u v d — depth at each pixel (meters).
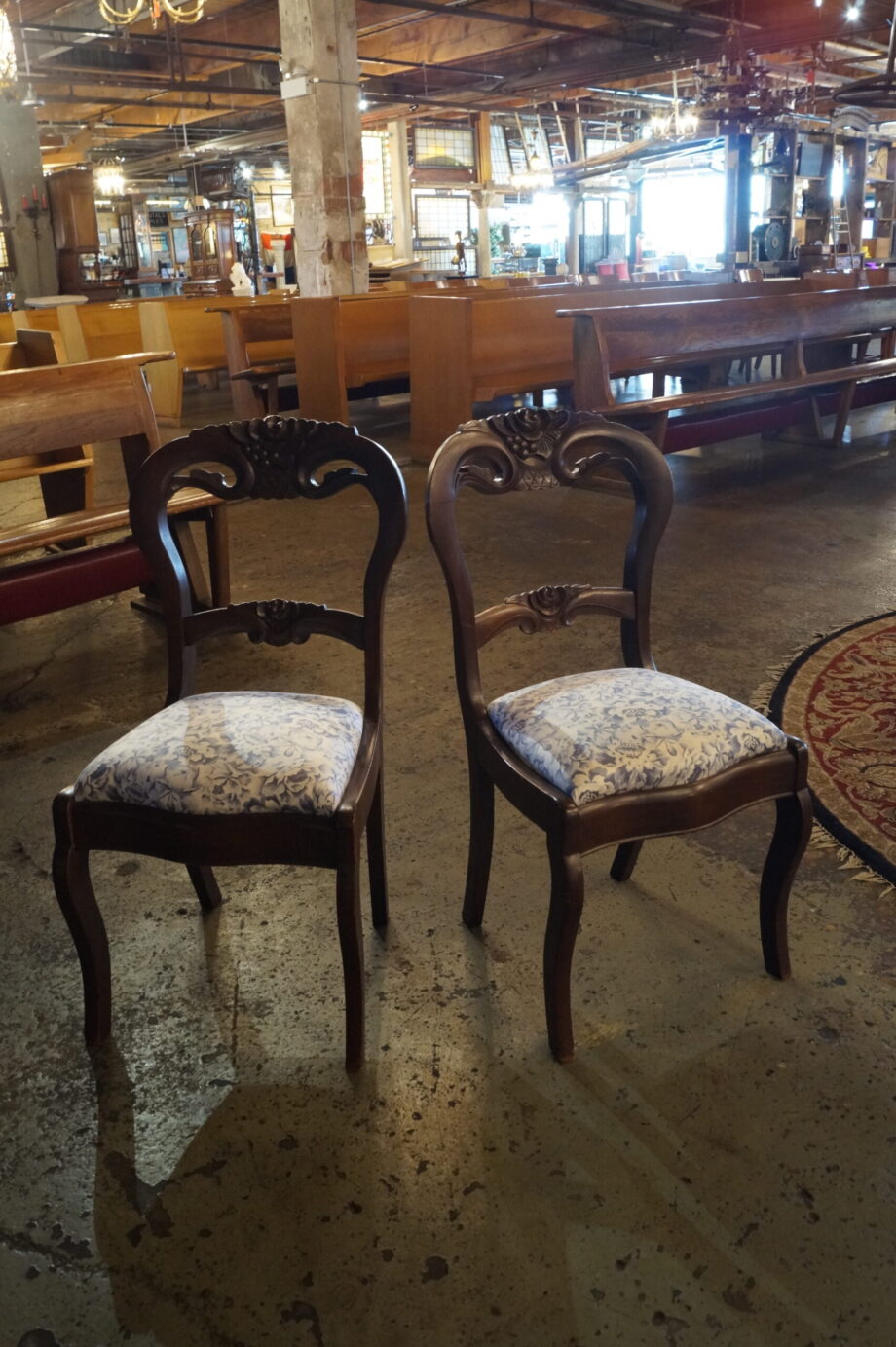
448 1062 1.64
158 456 1.70
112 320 8.48
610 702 1.66
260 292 15.94
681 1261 1.31
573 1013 1.74
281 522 4.86
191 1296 1.29
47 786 2.51
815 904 2.00
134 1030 1.73
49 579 2.94
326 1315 1.26
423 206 19.77
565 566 4.04
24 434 3.04
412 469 5.93
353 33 7.85
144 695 3.01
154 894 2.10
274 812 1.50
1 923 2.02
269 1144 1.50
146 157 19.98
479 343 5.74
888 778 2.42
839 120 13.30
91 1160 1.48
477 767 1.78
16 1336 1.24
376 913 1.95
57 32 12.16
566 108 19.03
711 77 12.41
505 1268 1.31
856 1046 1.65
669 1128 1.51
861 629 3.31
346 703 1.80
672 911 2.00
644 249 21.58
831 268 12.86
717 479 5.45
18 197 11.66
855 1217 1.36
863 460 5.77
